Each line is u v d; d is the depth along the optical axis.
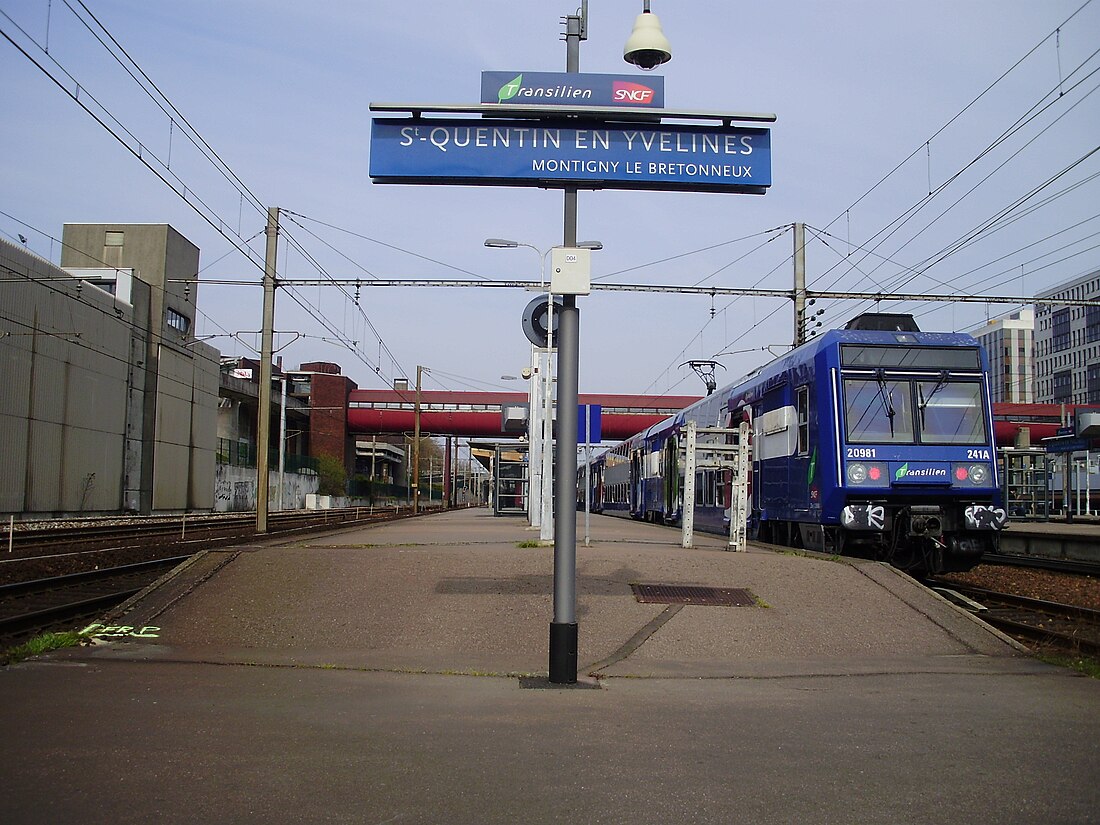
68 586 16.84
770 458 21.84
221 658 10.32
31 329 38.56
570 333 9.58
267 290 30.55
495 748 6.63
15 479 37.75
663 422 38.41
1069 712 8.11
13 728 6.95
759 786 5.80
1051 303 26.75
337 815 5.16
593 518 44.25
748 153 10.23
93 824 4.94
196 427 55.78
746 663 10.73
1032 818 5.24
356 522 42.34
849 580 14.46
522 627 11.77
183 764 6.08
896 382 17.81
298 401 82.94
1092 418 34.47
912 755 6.58
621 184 10.17
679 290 27.62
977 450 17.62
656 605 12.89
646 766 6.22
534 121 10.10
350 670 9.84
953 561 17.94
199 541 27.53
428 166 10.02
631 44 10.18
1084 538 24.52
